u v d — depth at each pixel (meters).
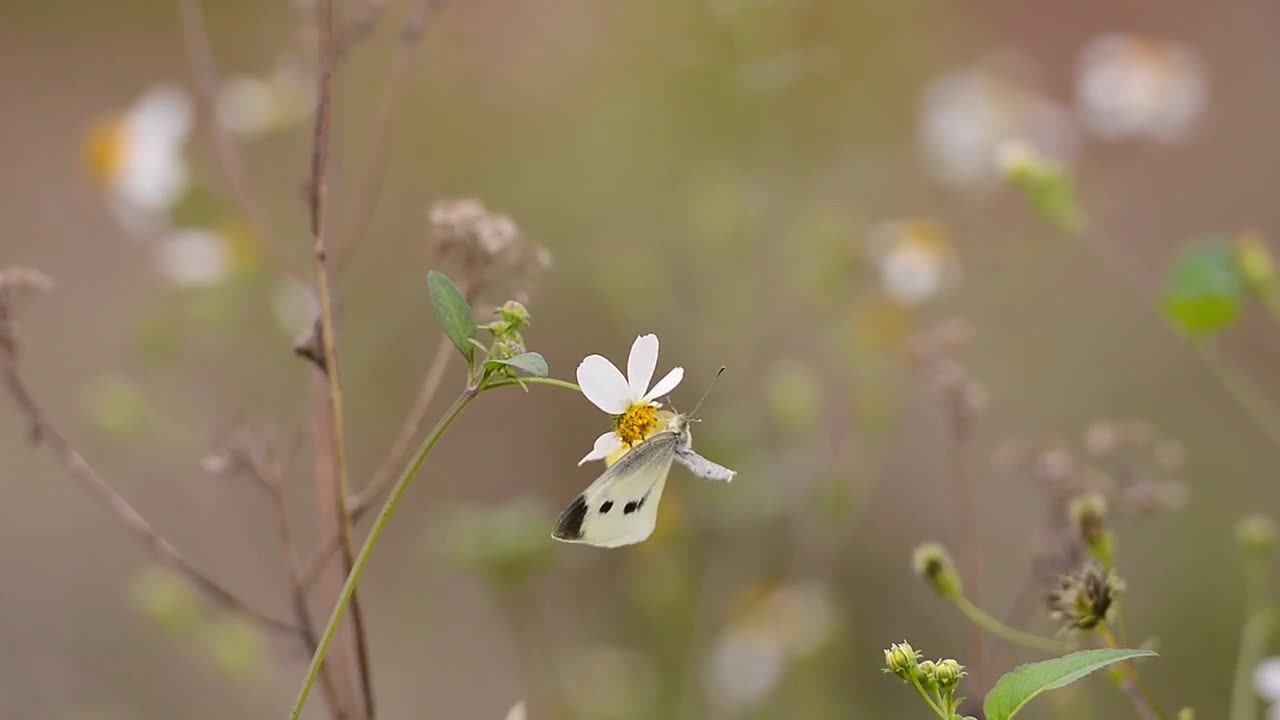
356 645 0.90
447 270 1.05
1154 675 1.33
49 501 1.59
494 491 1.66
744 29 1.56
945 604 1.43
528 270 0.93
